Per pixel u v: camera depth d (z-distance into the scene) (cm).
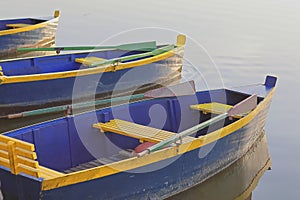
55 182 476
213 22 1780
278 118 900
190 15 1909
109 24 1697
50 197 482
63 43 1408
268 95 752
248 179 691
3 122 809
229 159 672
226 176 678
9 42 1169
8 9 1967
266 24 1770
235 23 1775
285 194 665
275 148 785
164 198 588
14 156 486
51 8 2016
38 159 591
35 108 830
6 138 493
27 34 1208
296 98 1010
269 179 699
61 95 850
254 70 1202
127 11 1970
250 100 703
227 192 653
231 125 638
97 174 502
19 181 490
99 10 1984
